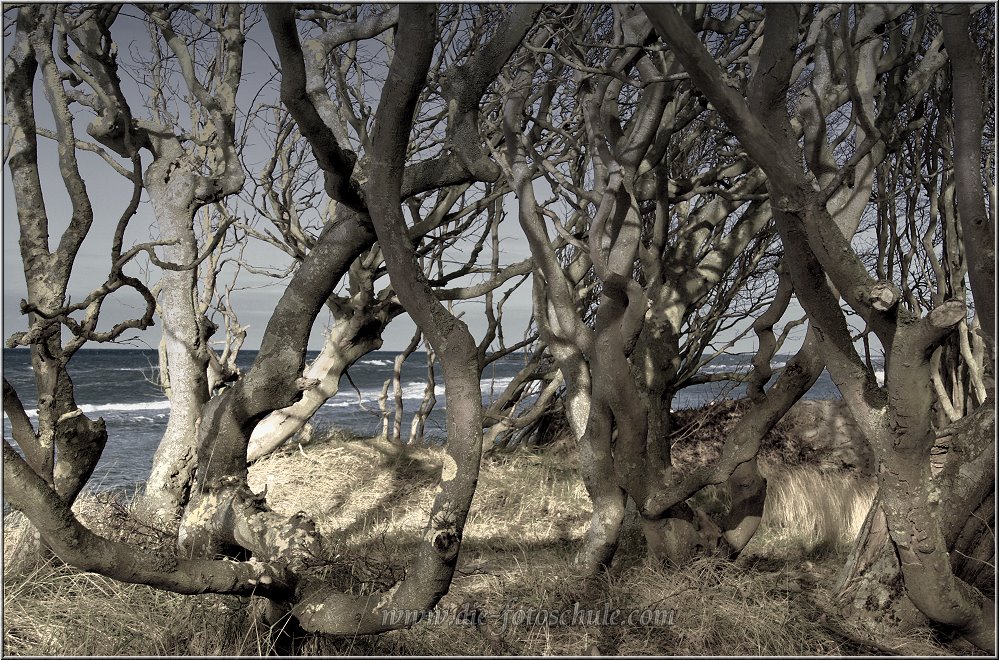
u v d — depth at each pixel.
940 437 3.93
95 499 5.45
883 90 4.43
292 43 2.65
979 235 3.21
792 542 5.25
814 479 6.27
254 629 3.37
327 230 3.71
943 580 3.24
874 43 3.90
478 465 3.05
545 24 3.62
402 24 2.70
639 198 4.98
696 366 7.70
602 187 4.11
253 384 3.73
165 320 5.04
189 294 5.02
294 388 3.77
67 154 3.70
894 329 2.89
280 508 6.14
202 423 3.88
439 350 3.02
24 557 4.16
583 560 4.20
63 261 3.75
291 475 6.95
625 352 3.96
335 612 3.04
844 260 2.86
